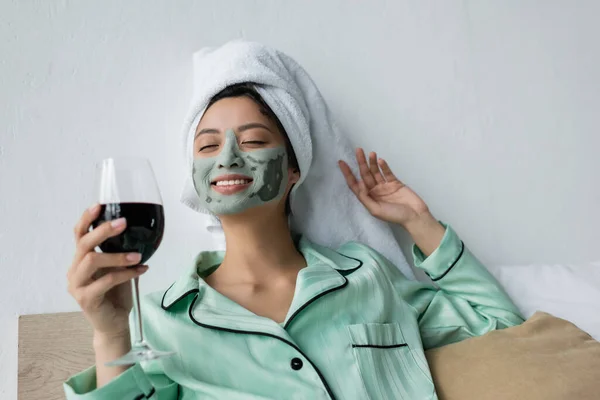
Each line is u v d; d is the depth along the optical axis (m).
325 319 1.15
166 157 1.49
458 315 1.33
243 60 1.29
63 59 1.44
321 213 1.47
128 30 1.50
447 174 1.69
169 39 1.53
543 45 1.84
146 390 0.95
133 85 1.49
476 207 1.70
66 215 1.40
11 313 1.33
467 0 1.79
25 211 1.37
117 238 0.86
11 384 1.31
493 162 1.74
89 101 1.45
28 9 1.43
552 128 1.80
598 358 1.11
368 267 1.29
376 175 1.50
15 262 1.34
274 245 1.26
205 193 1.20
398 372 1.15
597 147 1.84
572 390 1.04
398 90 1.69
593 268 1.58
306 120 1.41
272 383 1.05
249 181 1.19
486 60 1.78
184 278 1.16
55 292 1.36
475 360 1.16
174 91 1.52
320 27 1.65
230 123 1.21
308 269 1.20
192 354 1.07
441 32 1.76
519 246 1.72
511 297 1.47
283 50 1.62
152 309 1.12
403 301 1.30
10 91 1.39
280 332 1.08
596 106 1.86
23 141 1.39
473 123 1.74
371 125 1.65
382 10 1.71
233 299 1.18
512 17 1.83
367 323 1.17
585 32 1.89
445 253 1.37
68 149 1.42
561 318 1.35
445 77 1.74
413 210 1.43
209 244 1.50
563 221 1.77
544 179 1.77
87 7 1.48
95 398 0.90
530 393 1.05
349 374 1.10
